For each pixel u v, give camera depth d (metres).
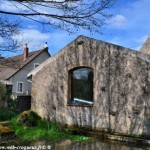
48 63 15.44
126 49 12.14
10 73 38.25
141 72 11.63
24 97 18.69
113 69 12.55
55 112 14.79
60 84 14.72
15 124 13.56
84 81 13.89
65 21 7.63
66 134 12.61
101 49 13.04
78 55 14.01
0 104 20.91
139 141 11.11
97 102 13.07
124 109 12.07
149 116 11.28
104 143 10.97
